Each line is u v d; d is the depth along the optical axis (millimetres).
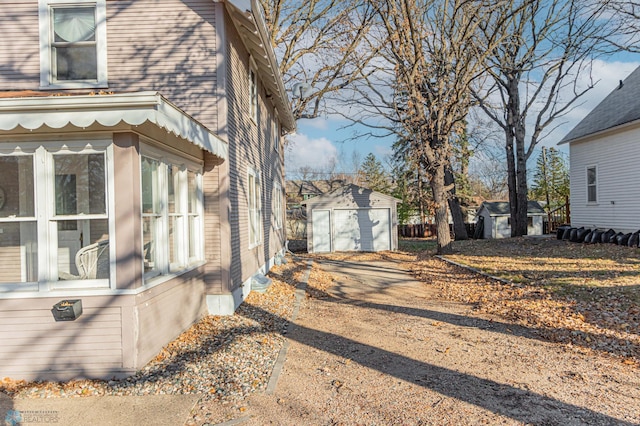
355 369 5105
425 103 17453
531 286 9875
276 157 15977
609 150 17672
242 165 8953
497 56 21688
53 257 4762
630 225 16438
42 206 4723
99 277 4898
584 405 4016
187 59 7539
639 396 4215
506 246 19406
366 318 7789
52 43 7328
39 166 4738
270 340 6223
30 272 4879
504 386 4504
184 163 6559
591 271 11195
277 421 3785
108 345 4746
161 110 4516
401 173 38219
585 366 5082
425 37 16953
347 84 20109
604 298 8141
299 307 8703
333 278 12922
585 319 7008
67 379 4691
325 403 4152
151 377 4734
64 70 7461
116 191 4766
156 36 7531
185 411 3986
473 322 7336
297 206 42375
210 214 7469
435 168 17859
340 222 22312
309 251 22156
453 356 5539
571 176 20516
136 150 4887
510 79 23188
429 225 36531
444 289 10852
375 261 17750
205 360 5254
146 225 5504
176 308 6043
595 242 17328
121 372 4734
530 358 5414
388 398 4246
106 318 4742
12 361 4691
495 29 16641
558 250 16547
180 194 6508
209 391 4430
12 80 7156
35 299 4707
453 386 4527
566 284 9664
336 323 7422
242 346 5844
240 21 8273
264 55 9930
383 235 22297
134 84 7480
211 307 7383
